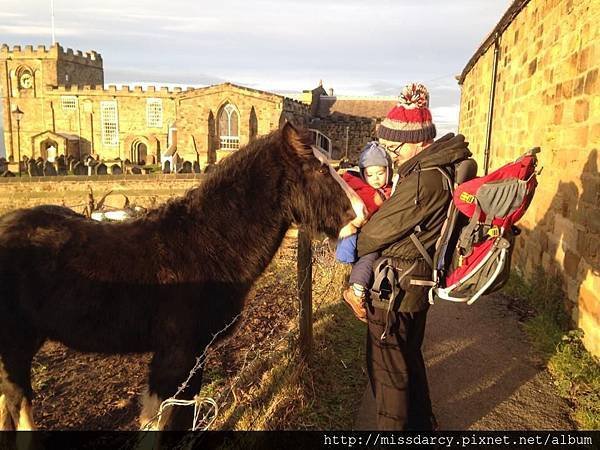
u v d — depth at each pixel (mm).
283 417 3740
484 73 12023
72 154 51156
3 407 3412
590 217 4715
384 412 2986
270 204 3248
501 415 3896
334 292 6559
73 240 3215
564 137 5586
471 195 2758
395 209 2766
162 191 26047
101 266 3139
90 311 3162
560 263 5578
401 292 2924
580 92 5094
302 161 3203
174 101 50344
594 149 4676
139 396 4277
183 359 3145
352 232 3078
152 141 50688
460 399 4133
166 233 3221
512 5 7754
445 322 5758
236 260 3238
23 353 3297
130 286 3137
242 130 44500
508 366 4684
